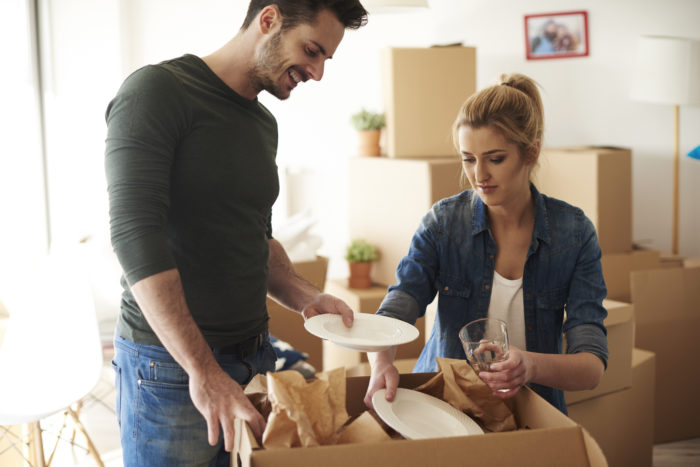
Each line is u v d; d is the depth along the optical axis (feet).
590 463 3.41
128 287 5.03
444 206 5.43
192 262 4.84
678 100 13.55
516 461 3.28
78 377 8.32
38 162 13.46
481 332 4.06
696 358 11.08
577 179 12.01
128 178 4.29
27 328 8.66
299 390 3.59
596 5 14.67
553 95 14.98
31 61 13.20
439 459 3.23
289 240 11.68
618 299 12.01
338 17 4.66
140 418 4.92
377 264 12.35
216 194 4.82
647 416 9.04
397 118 12.09
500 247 5.32
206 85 4.82
